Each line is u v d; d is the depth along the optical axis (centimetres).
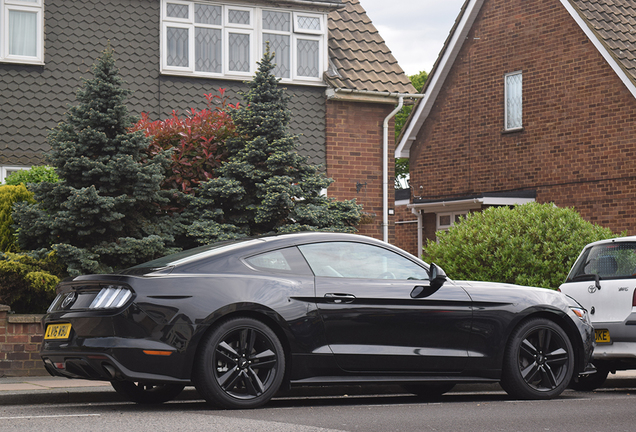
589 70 1928
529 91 2088
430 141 2391
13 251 1155
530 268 1305
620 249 930
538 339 793
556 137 2009
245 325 672
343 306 710
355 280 726
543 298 798
